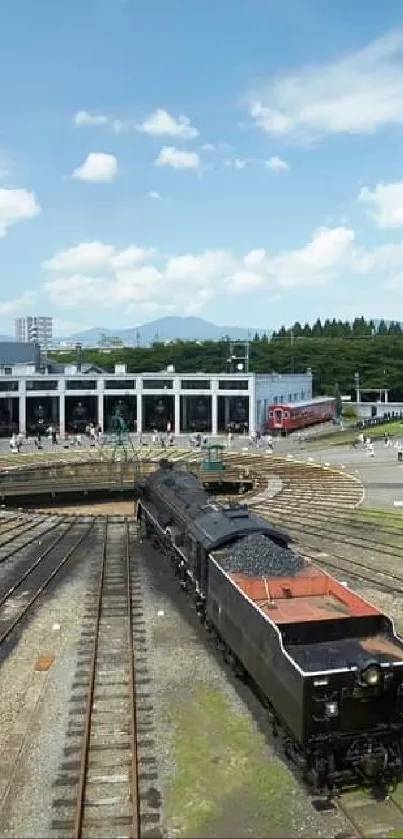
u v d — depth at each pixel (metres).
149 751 14.76
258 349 148.62
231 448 73.81
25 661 19.55
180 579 26.02
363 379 131.25
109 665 19.19
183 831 12.21
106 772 13.95
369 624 15.12
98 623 22.48
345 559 30.70
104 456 67.00
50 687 17.83
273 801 13.07
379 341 148.62
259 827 12.34
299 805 12.95
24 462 63.03
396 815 12.63
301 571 18.17
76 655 19.91
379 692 13.01
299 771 13.95
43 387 87.88
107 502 51.28
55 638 21.25
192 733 15.48
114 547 33.59
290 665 13.29
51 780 13.72
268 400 93.50
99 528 38.44
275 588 17.44
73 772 13.98
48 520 40.78
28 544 34.41
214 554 19.92
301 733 12.77
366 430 92.38
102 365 145.25
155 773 13.95
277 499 45.88
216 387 88.81
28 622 22.70
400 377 131.62
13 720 16.16
